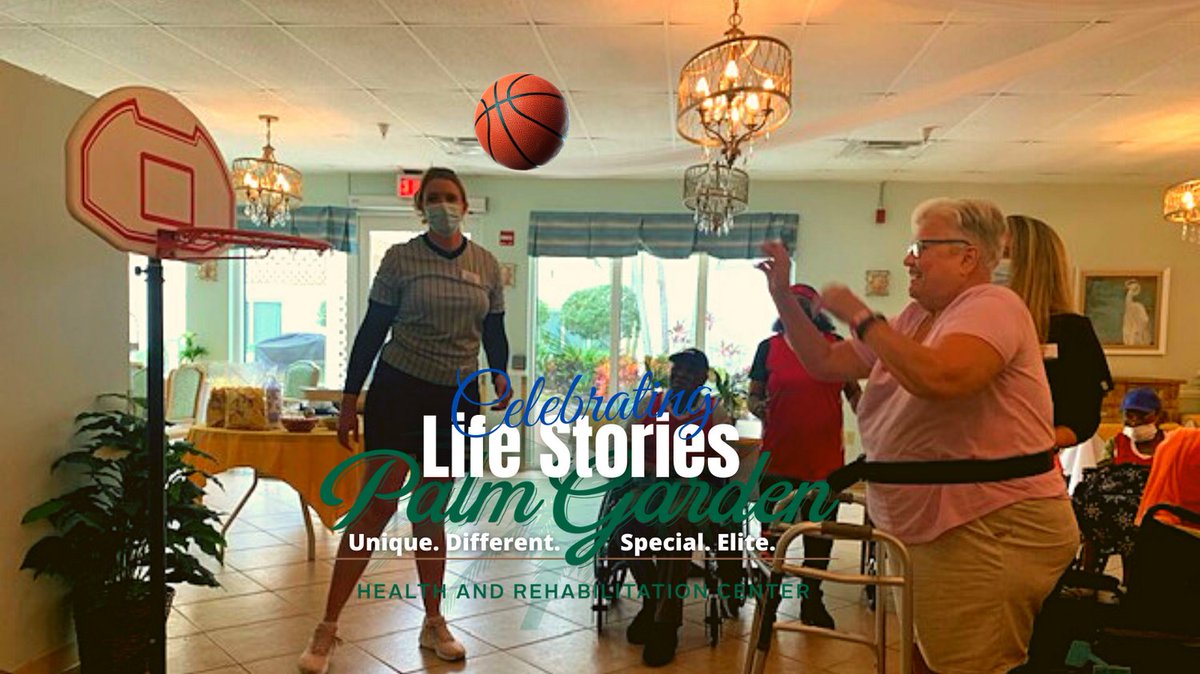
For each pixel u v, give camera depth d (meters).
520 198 6.94
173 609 3.26
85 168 2.10
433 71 4.20
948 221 1.63
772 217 6.75
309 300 7.18
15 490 2.47
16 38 3.77
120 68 4.20
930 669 1.67
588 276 7.10
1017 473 1.54
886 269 6.76
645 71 4.13
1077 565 3.31
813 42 3.66
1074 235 6.65
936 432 1.59
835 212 6.78
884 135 5.21
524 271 6.93
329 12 3.43
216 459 3.32
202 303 7.12
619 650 2.92
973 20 3.37
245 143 5.86
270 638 2.97
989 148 5.51
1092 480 3.36
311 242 2.37
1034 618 1.61
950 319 1.54
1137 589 1.89
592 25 3.52
